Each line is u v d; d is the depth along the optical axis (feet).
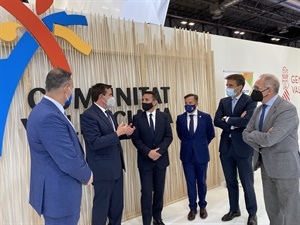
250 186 9.20
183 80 12.60
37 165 5.45
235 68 15.79
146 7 12.17
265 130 7.11
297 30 35.76
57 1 10.34
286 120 6.63
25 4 8.57
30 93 8.29
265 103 7.27
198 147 9.99
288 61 20.21
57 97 5.62
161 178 9.30
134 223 10.18
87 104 9.47
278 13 26.99
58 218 5.44
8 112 8.00
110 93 8.35
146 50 11.22
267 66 18.25
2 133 7.83
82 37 9.52
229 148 9.51
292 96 20.71
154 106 9.37
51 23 8.75
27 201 8.39
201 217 10.06
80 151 5.91
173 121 12.10
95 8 11.01
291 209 6.93
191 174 10.13
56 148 5.15
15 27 8.00
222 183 14.43
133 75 10.80
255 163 7.75
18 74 8.05
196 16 28.17
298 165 6.89
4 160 8.00
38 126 5.20
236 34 34.53
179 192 12.32
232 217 9.83
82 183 5.82
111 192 8.32
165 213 10.83
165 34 12.04
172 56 12.19
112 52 10.21
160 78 11.73
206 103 13.51
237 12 26.78
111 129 8.23
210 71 13.71
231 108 9.66
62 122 5.37
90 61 9.68
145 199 9.07
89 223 9.62
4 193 8.01
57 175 5.39
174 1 23.90
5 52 8.02
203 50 13.48
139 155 9.31
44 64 8.68
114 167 8.13
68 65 8.97
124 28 10.52
